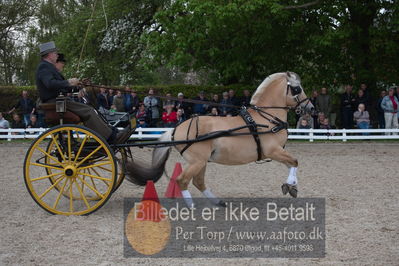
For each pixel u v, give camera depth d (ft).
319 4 55.42
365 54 59.11
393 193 26.43
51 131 21.97
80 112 22.33
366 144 51.42
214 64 62.90
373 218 21.16
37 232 19.69
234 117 22.75
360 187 28.25
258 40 58.75
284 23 58.13
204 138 21.81
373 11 57.00
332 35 52.70
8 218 22.04
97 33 78.59
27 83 100.27
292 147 49.19
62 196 26.81
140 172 22.49
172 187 25.62
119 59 80.38
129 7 76.18
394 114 53.42
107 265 15.85
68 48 81.41
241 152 22.27
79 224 20.83
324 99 54.65
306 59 62.03
